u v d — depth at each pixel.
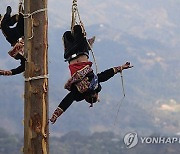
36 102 11.81
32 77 11.84
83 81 12.29
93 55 12.59
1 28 12.89
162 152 90.88
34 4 11.89
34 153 11.77
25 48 11.94
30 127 11.79
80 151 136.38
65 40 12.62
